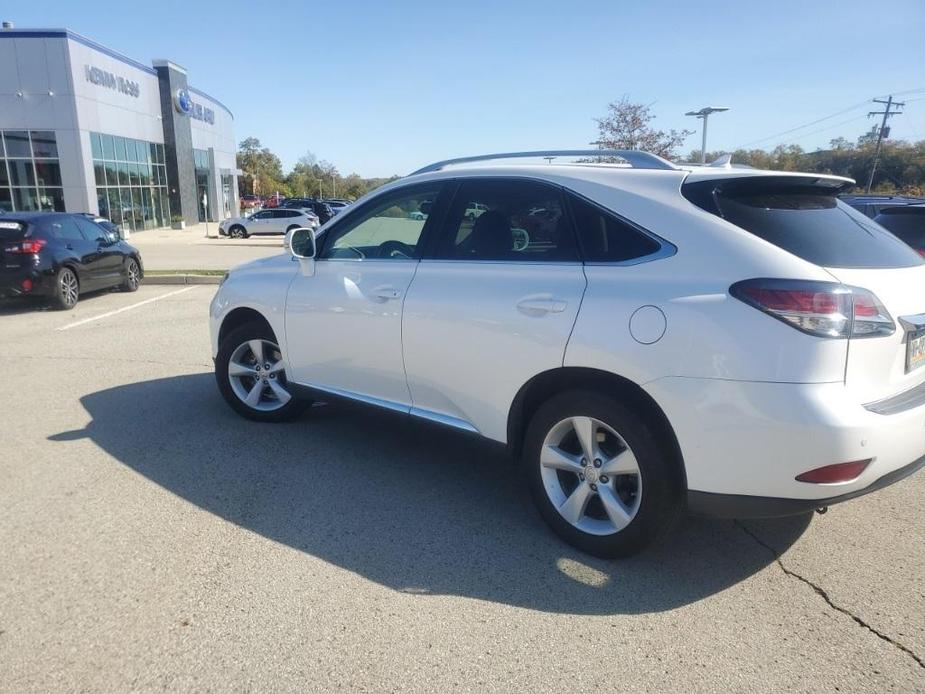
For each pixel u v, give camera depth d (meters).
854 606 2.99
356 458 4.61
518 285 3.47
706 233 3.00
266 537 3.54
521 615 2.91
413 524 3.71
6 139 29.14
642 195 3.23
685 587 3.13
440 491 4.12
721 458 2.84
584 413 3.22
